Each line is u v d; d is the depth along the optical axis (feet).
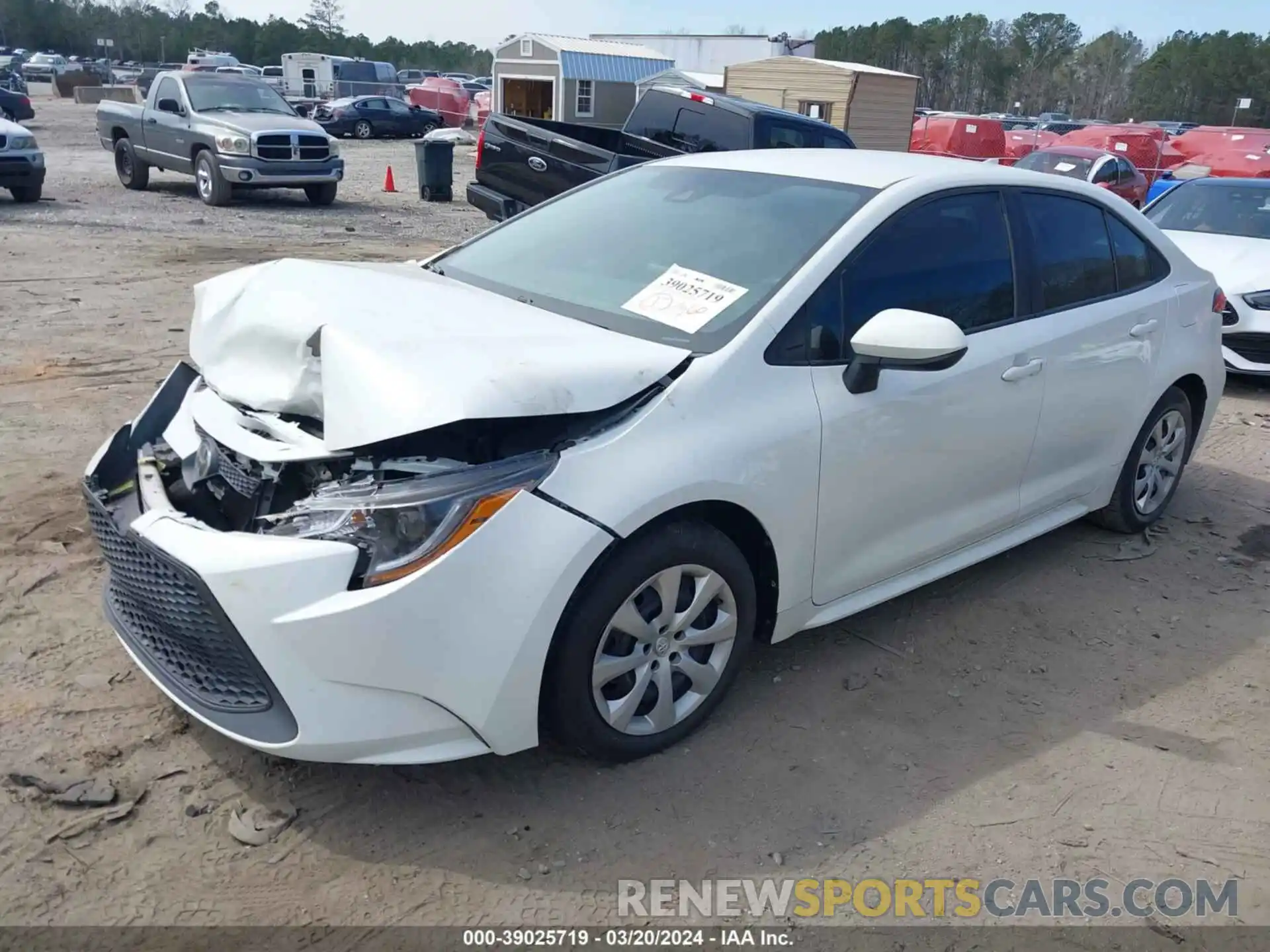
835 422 10.76
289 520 8.84
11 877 8.57
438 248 42.57
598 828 9.58
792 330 10.68
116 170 61.41
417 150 59.41
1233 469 20.70
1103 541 16.71
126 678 11.26
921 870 9.37
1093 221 14.78
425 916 8.52
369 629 8.33
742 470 9.95
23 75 190.08
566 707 9.48
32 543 14.03
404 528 8.48
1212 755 11.27
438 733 8.90
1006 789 10.50
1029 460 13.70
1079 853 9.70
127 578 9.71
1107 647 13.39
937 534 12.71
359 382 8.80
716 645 10.64
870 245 11.54
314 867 8.94
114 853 8.91
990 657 12.96
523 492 8.79
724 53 120.78
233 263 35.68
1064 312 13.87
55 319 26.35
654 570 9.64
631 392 9.46
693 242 12.05
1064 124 158.71
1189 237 28.17
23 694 10.83
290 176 50.70
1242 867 9.65
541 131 34.68
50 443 17.71
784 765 10.61
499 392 8.62
